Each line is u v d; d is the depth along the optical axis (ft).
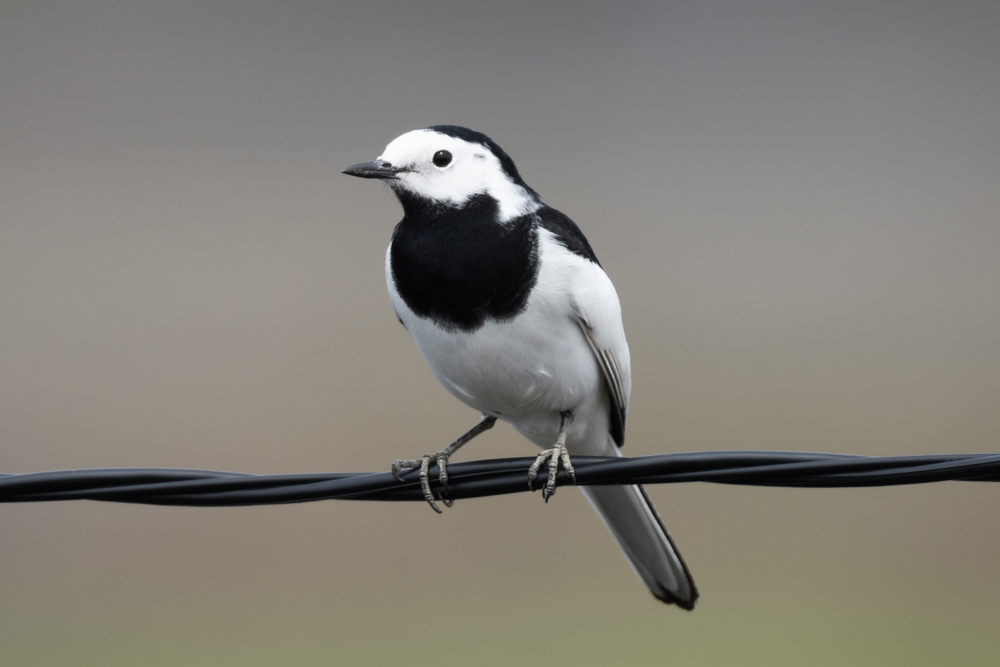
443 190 33.35
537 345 33.27
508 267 32.76
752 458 27.20
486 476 29.99
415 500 30.09
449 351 33.91
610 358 34.58
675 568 36.24
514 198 33.83
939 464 26.02
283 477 27.71
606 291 33.91
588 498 35.60
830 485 26.76
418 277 33.35
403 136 34.12
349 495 28.27
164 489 27.02
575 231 34.32
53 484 26.61
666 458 27.84
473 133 34.35
